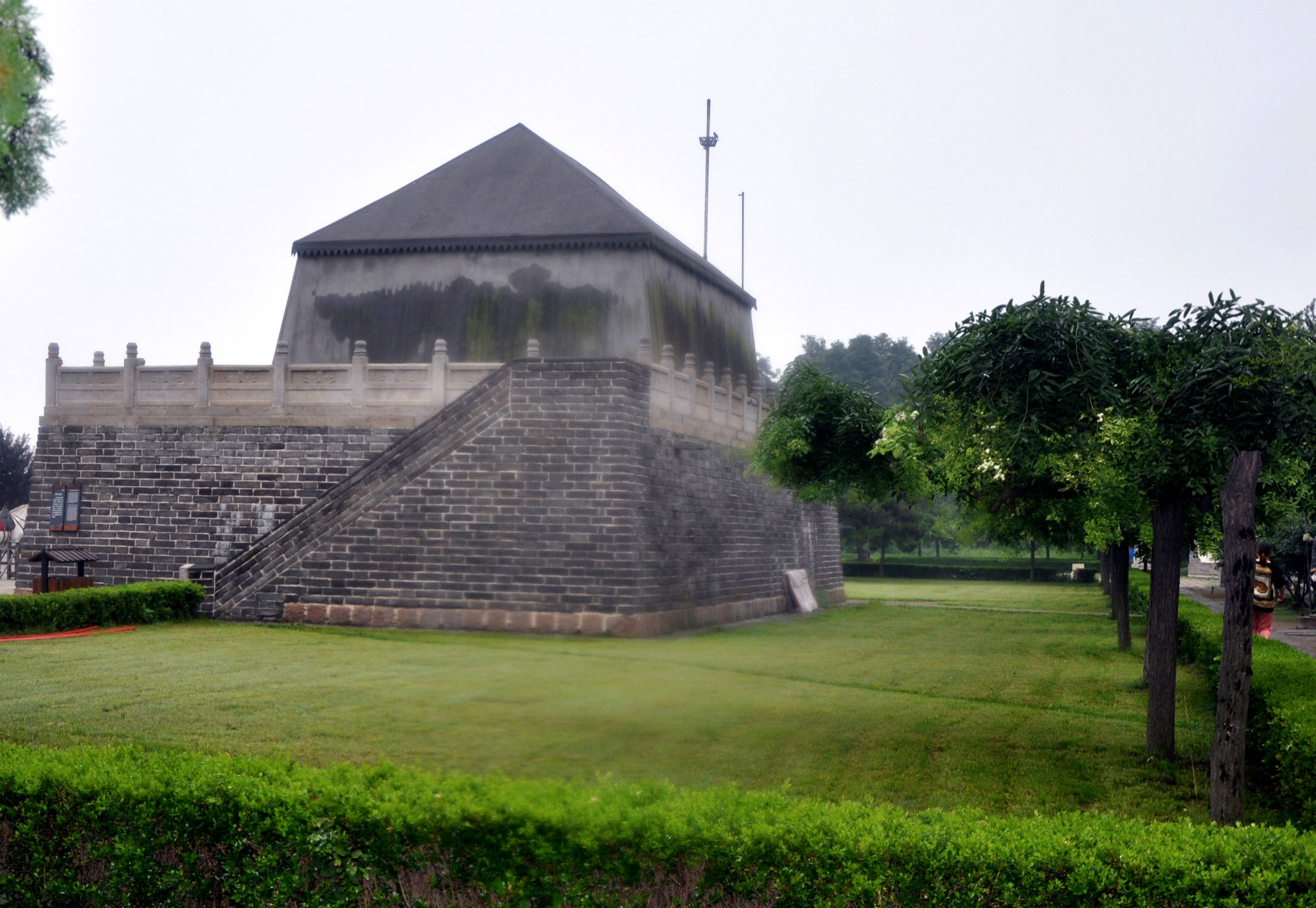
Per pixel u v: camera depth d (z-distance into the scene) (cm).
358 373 2919
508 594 2550
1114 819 678
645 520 2617
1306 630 2869
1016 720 1519
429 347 3722
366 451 2902
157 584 2628
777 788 1107
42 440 3077
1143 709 1631
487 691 1666
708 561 3081
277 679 1742
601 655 2178
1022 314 1158
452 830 661
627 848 641
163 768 768
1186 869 594
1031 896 602
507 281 3725
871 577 7556
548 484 2562
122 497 3017
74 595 2406
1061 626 3203
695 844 636
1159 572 1279
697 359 4106
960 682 1902
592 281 3675
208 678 1742
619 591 2519
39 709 1459
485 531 2577
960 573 7338
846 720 1485
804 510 4091
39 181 1062
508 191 3934
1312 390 1041
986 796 1091
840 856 620
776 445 1708
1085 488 1277
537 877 648
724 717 1494
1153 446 1138
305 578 2639
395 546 2606
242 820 698
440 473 2608
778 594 3709
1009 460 1193
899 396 1488
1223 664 926
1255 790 1115
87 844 737
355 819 677
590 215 3744
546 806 671
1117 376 1173
